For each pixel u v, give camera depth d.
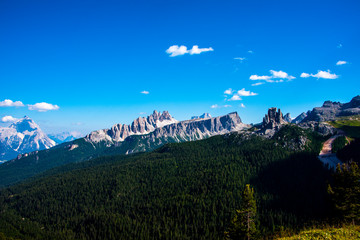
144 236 168.62
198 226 165.50
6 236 199.50
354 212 72.44
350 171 76.56
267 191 183.62
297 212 151.00
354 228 49.84
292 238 49.06
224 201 181.38
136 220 189.38
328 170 190.38
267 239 74.12
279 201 166.00
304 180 186.25
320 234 47.97
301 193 171.00
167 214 189.75
